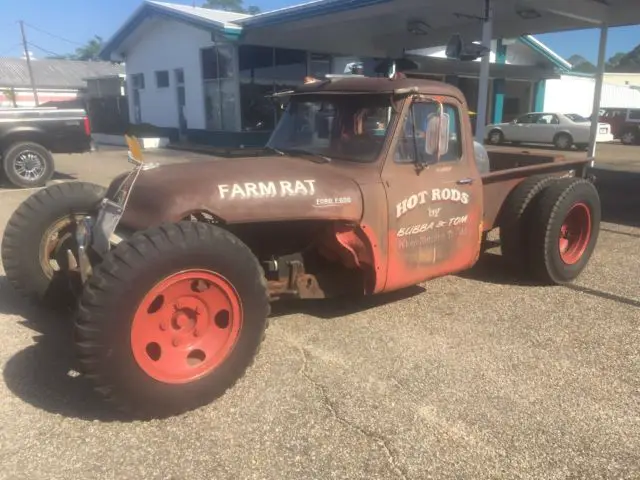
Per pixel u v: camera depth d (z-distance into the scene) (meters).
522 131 24.92
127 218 3.73
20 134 12.22
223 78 20.77
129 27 23.97
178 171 3.99
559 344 4.38
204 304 3.40
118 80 30.69
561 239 5.91
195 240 3.24
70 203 4.79
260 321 3.56
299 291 4.36
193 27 21.41
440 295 5.42
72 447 3.06
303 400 3.54
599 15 12.93
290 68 21.42
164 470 2.90
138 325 3.12
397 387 3.71
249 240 4.23
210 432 3.21
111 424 3.27
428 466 2.95
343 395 3.61
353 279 4.59
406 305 5.14
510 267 6.24
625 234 8.17
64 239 4.68
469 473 2.90
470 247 5.05
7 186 12.33
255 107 20.73
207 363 3.43
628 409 3.48
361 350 4.23
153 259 3.09
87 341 2.99
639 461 3.01
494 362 4.07
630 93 38.00
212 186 3.67
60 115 12.60
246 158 4.59
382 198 4.23
